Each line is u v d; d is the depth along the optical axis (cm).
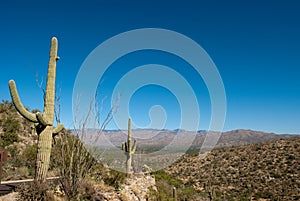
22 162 1518
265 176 3844
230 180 3678
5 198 788
